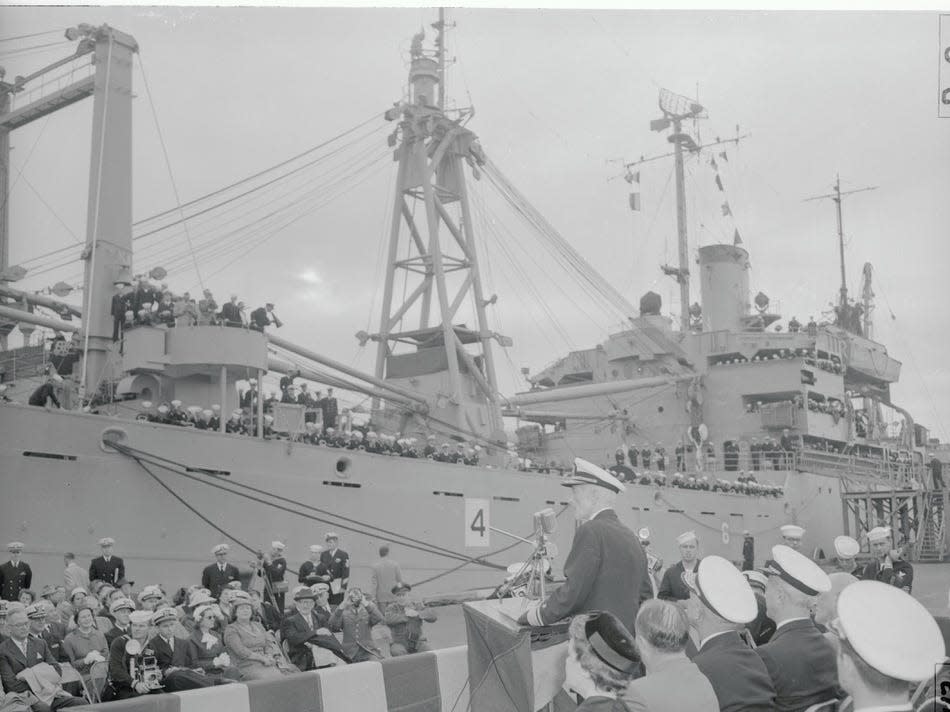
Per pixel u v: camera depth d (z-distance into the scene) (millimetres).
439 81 23906
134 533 15672
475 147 24703
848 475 33281
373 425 24203
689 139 32000
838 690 5406
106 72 17562
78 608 10562
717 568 5301
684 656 4492
